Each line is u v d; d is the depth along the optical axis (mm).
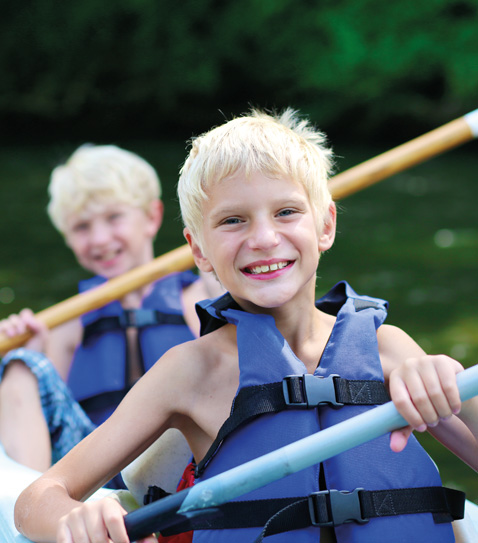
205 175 2680
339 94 27203
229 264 2658
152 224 6043
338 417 2637
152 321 5426
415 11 25922
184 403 2732
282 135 2717
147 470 3135
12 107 29859
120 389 5309
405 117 26703
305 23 27516
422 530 2590
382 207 17141
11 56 29656
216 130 2787
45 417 4660
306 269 2682
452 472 5711
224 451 2631
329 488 2602
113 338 5391
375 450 2633
